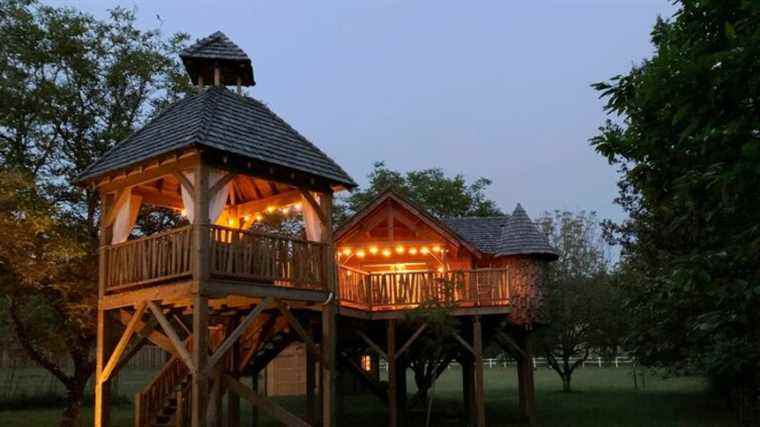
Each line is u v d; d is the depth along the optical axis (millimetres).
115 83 17859
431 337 18578
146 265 12062
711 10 5684
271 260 12367
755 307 6387
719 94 5266
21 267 14234
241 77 14867
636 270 18812
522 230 19359
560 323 29688
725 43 5652
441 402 25531
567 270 33062
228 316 14844
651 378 36938
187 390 13523
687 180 5898
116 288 12578
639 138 6832
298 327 12797
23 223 14180
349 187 14461
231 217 15945
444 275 17656
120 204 12930
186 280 11625
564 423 19594
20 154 16766
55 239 15070
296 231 25656
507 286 18000
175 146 11523
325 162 14305
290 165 13031
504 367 49438
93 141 17688
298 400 26516
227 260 11484
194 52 14211
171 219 19312
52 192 17156
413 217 20047
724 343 8938
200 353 10688
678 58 5473
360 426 19500
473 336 18375
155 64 18672
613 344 30094
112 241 13195
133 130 18141
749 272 6020
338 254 20125
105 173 12758
